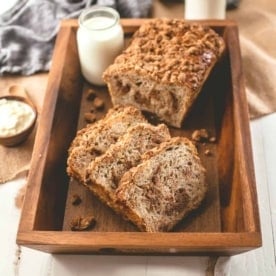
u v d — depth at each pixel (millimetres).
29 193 640
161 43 783
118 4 938
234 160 688
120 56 781
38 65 874
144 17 929
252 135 784
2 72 866
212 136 776
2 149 769
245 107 712
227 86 769
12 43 903
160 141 710
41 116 715
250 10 959
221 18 909
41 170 662
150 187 658
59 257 657
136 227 672
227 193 691
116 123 730
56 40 817
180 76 736
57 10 940
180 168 682
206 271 644
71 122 772
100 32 790
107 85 805
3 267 660
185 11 934
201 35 792
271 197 719
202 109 806
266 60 879
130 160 686
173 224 667
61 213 690
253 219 607
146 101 782
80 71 841
